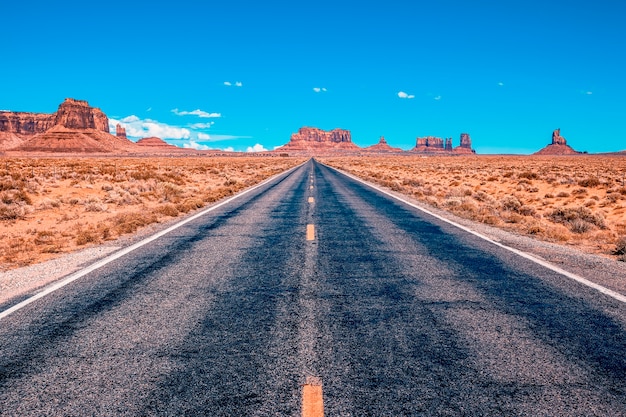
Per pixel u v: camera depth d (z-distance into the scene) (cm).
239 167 5956
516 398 302
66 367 351
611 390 313
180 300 518
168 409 289
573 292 548
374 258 736
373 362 355
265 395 305
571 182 2723
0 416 285
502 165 6600
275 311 478
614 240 945
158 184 2345
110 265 693
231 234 971
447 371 340
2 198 1492
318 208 1477
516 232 1043
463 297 526
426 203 1678
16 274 655
